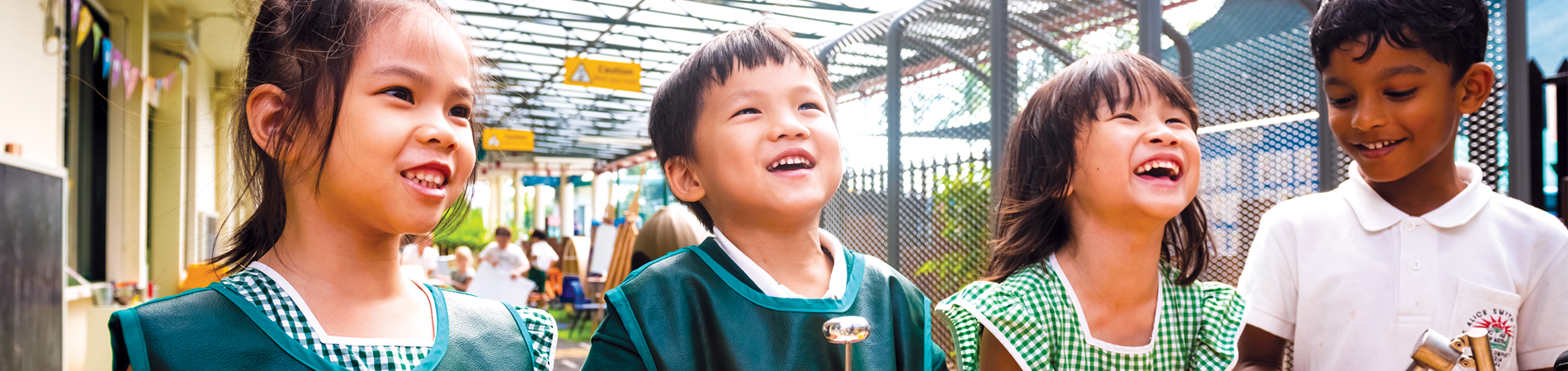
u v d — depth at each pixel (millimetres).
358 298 790
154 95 5801
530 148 13945
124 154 5477
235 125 845
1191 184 973
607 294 947
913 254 3543
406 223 745
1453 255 1190
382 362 765
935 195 3432
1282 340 1326
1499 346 1160
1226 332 1063
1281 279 1302
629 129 20391
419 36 775
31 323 3064
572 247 10109
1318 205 1324
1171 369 1028
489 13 10289
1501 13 1886
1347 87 1144
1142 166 947
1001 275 1100
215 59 6895
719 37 987
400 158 742
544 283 11227
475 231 19156
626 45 11773
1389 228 1229
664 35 11258
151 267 6211
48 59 4211
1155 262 1024
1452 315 1169
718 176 921
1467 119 1945
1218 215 2527
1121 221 974
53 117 4270
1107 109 974
